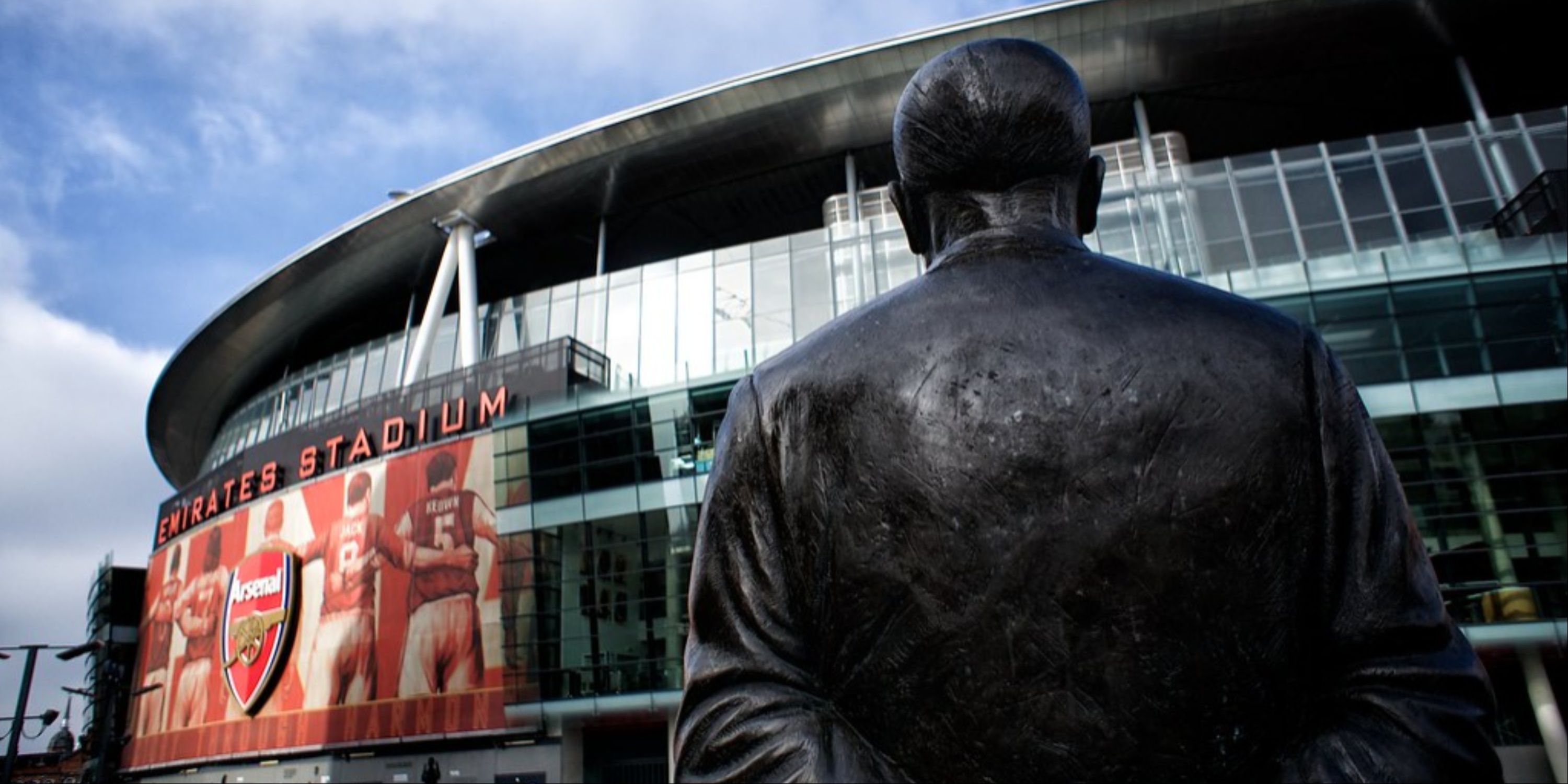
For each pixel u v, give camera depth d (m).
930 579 1.07
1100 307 1.14
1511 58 32.12
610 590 26.94
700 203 37.88
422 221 38.06
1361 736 1.01
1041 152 1.29
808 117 33.03
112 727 27.08
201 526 40.03
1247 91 33.16
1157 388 1.08
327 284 42.53
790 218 39.06
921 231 1.41
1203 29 30.16
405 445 32.34
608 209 37.94
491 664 28.06
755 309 30.62
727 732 1.14
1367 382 21.75
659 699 25.64
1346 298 22.42
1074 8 29.64
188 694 37.41
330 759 31.06
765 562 1.22
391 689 29.64
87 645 22.80
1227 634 1.01
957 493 1.07
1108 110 33.88
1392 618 1.06
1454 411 21.28
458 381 32.41
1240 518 1.04
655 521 27.09
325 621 32.22
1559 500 20.47
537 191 36.66
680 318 32.00
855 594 1.11
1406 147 27.09
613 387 31.59
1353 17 29.73
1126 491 1.04
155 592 42.78
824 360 1.23
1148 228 26.72
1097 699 1.00
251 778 33.16
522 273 42.97
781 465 1.23
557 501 28.23
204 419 55.38
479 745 28.77
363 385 41.56
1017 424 1.08
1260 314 1.17
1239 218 26.67
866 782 1.06
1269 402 1.09
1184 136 35.66
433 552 30.23
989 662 1.03
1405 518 1.12
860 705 1.10
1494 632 19.95
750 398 1.29
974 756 1.03
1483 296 21.92
